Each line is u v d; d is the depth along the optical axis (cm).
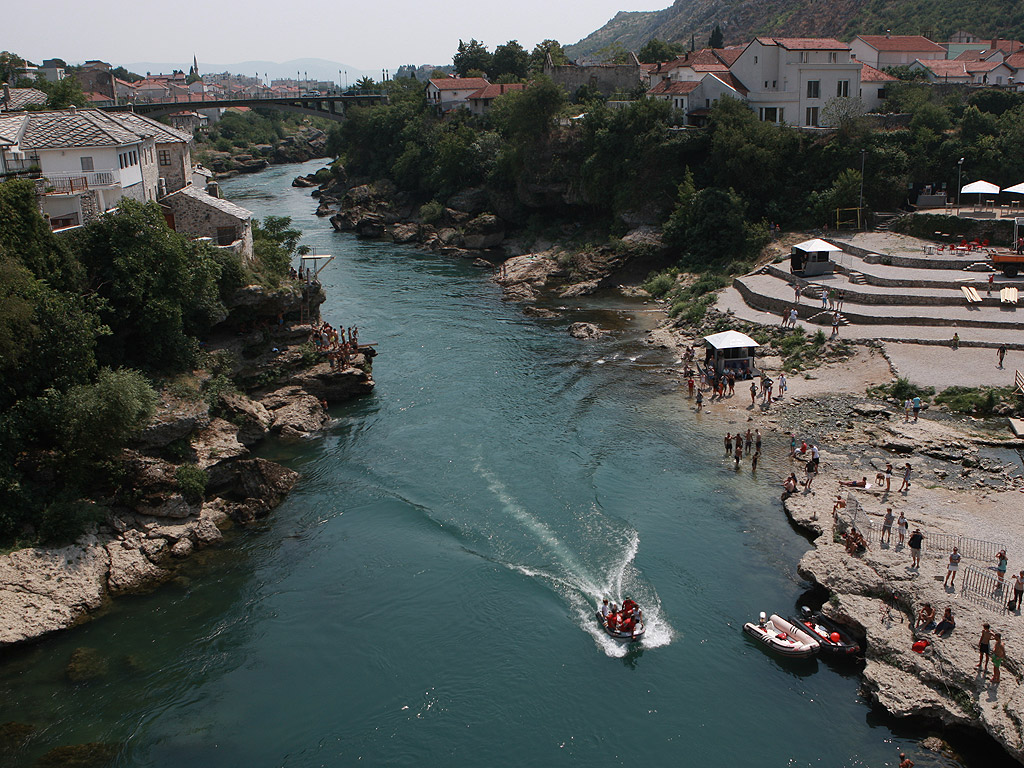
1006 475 4416
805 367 6181
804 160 9606
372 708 3123
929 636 3131
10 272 3956
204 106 16188
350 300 8681
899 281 7062
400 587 3819
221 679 3259
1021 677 2864
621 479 4741
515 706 3130
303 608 3684
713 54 12256
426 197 13612
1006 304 6488
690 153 10206
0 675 3238
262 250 6366
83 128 5866
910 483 4422
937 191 9275
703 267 9006
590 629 3528
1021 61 11619
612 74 13888
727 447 5000
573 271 9412
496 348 7112
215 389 5059
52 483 4050
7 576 3528
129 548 3959
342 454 5116
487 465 4922
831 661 3322
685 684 3228
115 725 3014
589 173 10594
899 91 10256
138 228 4828
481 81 16262
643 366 6612
